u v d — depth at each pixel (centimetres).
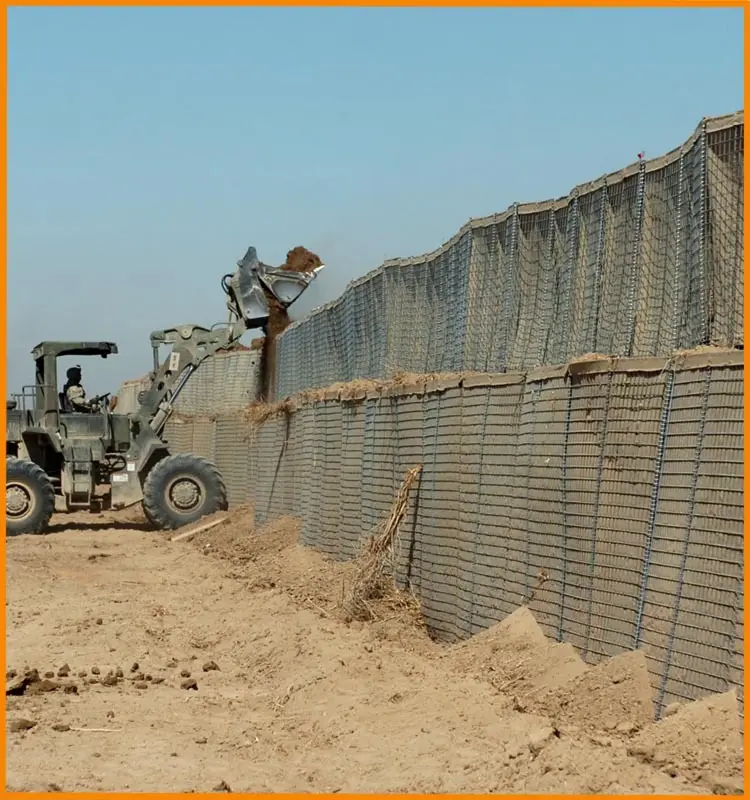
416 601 1407
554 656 1027
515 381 1180
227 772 878
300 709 1088
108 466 2862
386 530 1446
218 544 2470
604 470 995
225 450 3020
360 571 1464
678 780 756
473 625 1234
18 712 1063
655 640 898
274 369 2819
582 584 1016
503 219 1289
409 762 874
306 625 1401
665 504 902
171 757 922
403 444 1491
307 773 873
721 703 807
